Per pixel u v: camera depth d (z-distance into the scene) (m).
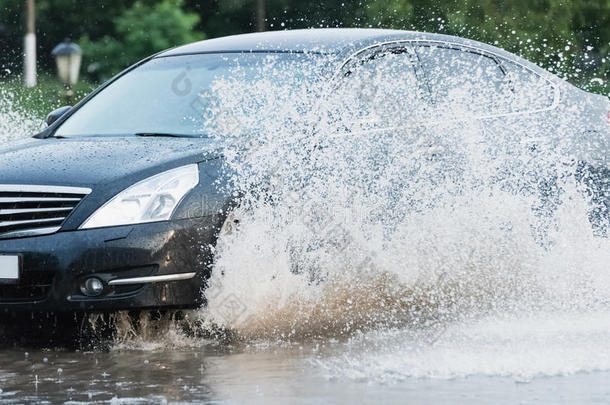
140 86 17.20
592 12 73.00
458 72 17.95
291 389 11.24
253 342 14.06
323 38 17.20
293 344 13.83
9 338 14.50
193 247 13.96
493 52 18.78
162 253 13.80
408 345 13.50
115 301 13.75
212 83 16.48
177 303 13.93
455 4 71.75
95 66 111.94
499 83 18.47
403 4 72.62
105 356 13.38
